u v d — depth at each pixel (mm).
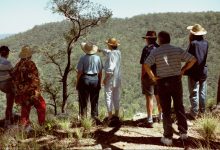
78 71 7504
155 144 5871
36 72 6746
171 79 5684
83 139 6203
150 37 6637
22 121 6668
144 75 6738
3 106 42500
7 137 6152
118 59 7340
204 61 7293
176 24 187375
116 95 7406
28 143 5875
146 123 7277
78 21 18297
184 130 5918
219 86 8875
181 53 5750
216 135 6422
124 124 7355
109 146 5770
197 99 7406
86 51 7566
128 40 163375
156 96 7152
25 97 6672
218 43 158250
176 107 5844
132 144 5875
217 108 8180
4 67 7254
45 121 7070
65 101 19000
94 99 7617
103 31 162750
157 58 5738
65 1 17703
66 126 6887
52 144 5887
